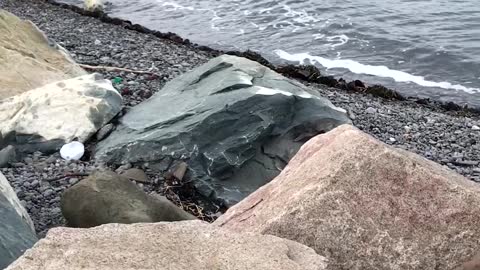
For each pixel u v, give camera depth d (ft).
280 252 11.08
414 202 13.57
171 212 20.34
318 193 13.57
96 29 63.82
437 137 38.40
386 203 13.52
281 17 73.97
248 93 26.55
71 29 62.80
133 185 20.76
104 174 20.80
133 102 34.65
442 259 13.15
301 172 14.83
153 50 54.95
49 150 27.17
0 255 15.12
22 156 26.84
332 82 51.88
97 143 27.73
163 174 25.45
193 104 27.58
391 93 50.08
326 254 13.20
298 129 26.50
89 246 11.05
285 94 26.58
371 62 60.18
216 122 25.84
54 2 79.71
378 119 40.47
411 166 13.92
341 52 62.64
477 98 52.29
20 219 17.21
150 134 26.48
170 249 11.07
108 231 11.50
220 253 11.02
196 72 31.14
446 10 74.79
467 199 13.58
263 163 25.79
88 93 29.07
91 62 46.70
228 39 67.56
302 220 13.37
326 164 14.24
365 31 67.41
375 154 14.02
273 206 14.25
